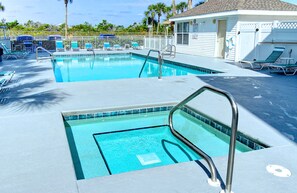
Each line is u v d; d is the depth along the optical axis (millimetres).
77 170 3932
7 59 14500
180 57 16141
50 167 3082
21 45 19297
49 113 5059
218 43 15812
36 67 11312
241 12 13188
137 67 14469
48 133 4074
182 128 5574
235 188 2680
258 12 13469
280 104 5918
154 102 5910
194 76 9375
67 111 5250
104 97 6316
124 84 7844
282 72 10266
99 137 5086
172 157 4395
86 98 6215
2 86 7449
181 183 2760
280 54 10930
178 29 19891
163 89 7227
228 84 8055
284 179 2867
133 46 22875
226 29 14688
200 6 19859
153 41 22328
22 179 2838
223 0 16969
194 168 3068
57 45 19969
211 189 2656
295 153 3508
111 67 14398
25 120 4656
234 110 2338
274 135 4168
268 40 12156
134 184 2740
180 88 7371
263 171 3025
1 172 2979
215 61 13930
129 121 5777
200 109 5551
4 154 3396
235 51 13898
